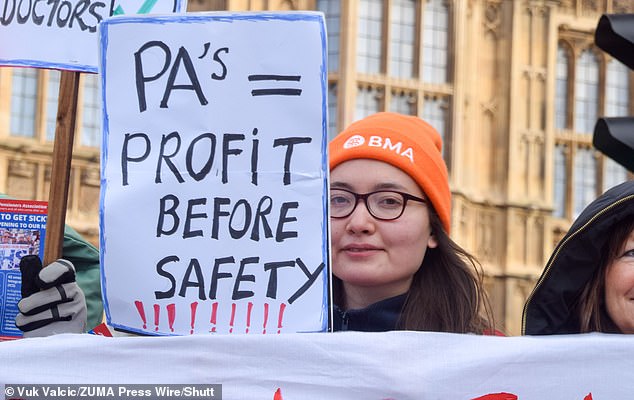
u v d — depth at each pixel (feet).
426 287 18.30
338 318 18.25
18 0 17.85
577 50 119.55
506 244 114.01
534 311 17.21
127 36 16.33
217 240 15.84
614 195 16.62
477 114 114.62
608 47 19.74
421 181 17.89
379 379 15.19
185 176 15.99
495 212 114.32
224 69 16.12
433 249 18.53
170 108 16.16
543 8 117.19
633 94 120.37
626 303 16.65
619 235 16.63
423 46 111.14
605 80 119.85
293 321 15.62
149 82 16.26
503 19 116.16
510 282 113.50
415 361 15.24
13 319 17.43
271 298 15.69
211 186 15.93
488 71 115.55
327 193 15.80
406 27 111.04
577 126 119.55
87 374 15.20
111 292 15.92
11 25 17.79
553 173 117.91
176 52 16.24
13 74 101.81
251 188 15.88
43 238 17.53
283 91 15.99
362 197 17.83
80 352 15.24
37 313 16.40
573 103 119.24
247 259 15.78
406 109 110.22
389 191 17.79
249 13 16.12
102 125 16.28
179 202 15.97
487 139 114.93
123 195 16.03
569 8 118.93
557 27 118.11
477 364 15.26
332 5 108.78
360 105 108.99
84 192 102.06
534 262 114.83
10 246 17.52
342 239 17.80
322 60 15.97
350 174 17.90
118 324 15.89
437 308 18.17
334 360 15.20
